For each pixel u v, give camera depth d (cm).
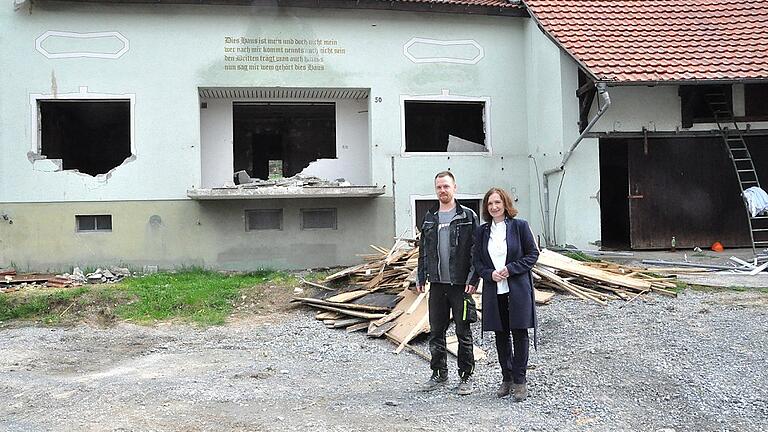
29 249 1332
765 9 1502
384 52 1466
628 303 950
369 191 1381
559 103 1390
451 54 1499
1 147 1326
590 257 1291
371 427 546
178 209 1380
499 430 533
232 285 1198
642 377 643
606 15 1466
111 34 1359
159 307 1089
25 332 990
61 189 1344
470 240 641
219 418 578
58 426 567
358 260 1443
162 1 1358
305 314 1063
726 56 1336
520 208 1528
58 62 1343
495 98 1524
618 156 1579
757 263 1215
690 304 926
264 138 2003
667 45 1370
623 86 1349
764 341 727
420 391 652
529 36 1526
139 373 756
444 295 655
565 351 755
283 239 1420
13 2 1330
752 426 527
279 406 611
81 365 812
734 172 1480
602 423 545
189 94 1385
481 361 756
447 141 1762
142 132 1370
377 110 1463
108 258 1353
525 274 612
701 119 1434
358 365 779
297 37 1429
